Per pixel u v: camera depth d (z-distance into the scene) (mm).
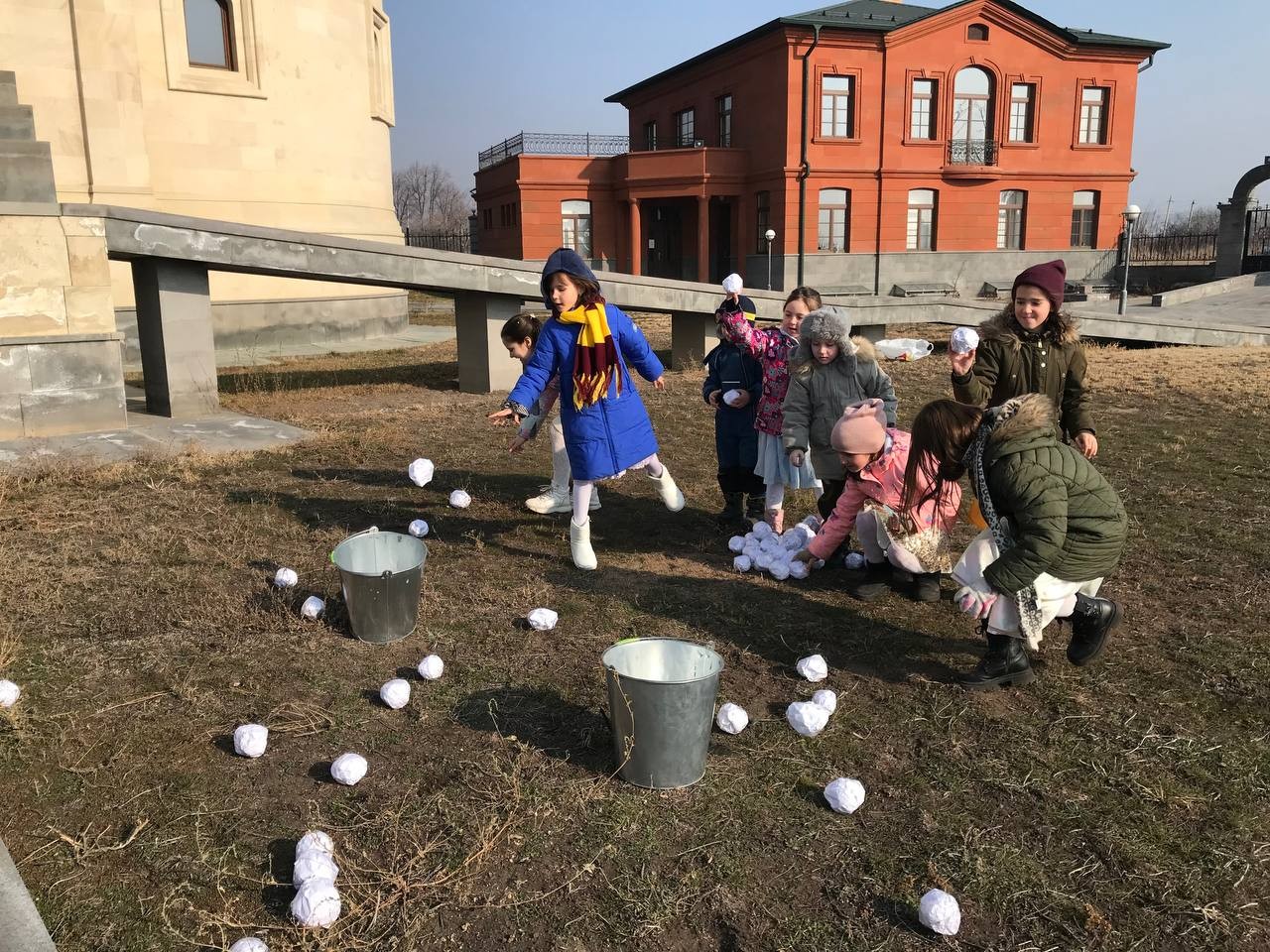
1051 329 4098
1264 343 16547
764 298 13023
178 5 15547
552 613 4121
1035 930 2320
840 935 2305
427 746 3168
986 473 3422
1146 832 2686
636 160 34688
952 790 2908
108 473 6633
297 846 2561
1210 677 3654
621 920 2346
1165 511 5961
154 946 2250
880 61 31734
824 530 4594
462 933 2301
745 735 3260
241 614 4207
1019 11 32375
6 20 13773
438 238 51500
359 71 18406
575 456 4754
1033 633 3367
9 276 7629
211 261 8898
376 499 6281
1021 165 34094
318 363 14625
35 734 3170
